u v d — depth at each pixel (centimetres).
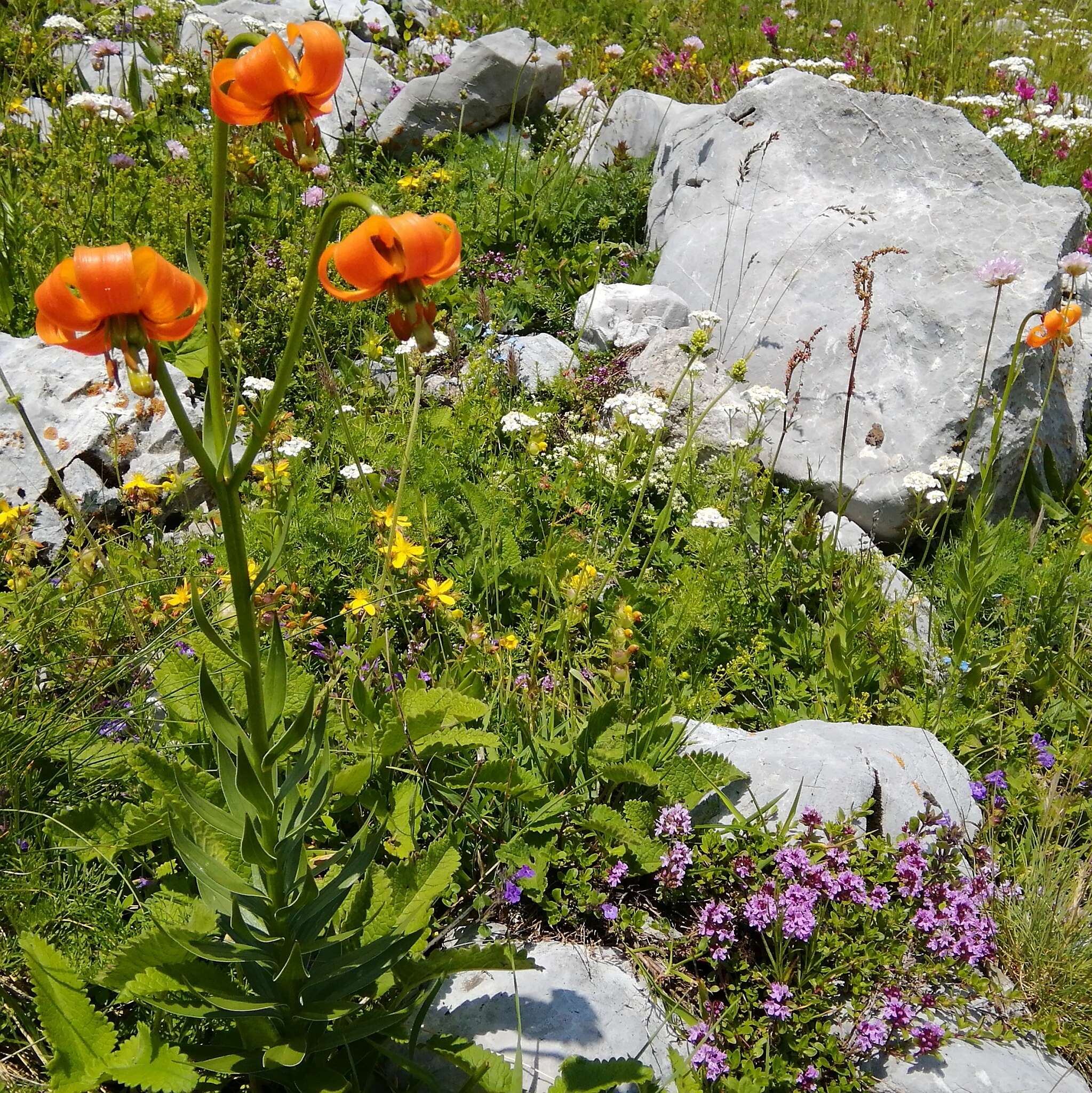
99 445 137
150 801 91
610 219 219
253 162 183
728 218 201
